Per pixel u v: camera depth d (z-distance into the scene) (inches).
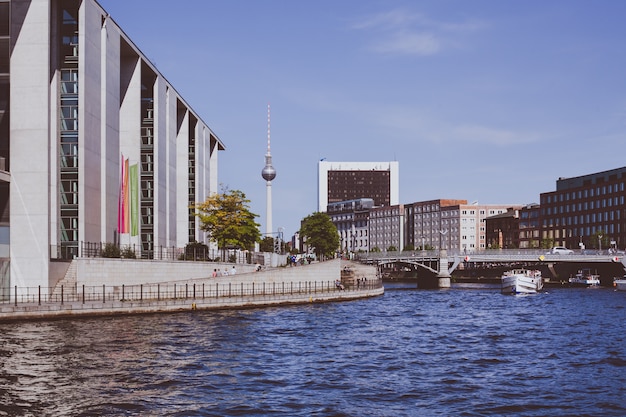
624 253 5280.5
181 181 4138.8
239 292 2738.7
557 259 5275.6
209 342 1640.0
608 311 2849.4
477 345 1705.2
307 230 6412.4
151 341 1617.9
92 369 1264.8
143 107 3437.5
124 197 2933.1
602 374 1298.0
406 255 5797.2
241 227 3841.0
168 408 1000.9
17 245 2317.9
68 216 2559.1
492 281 6963.6
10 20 2362.2
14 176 2336.4
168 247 3422.7
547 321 2385.6
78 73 2578.7
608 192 6958.7
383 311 2753.4
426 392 1131.9
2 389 1095.6
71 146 2573.8
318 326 2076.8
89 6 2625.5
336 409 1011.3
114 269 2466.8
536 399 1084.5
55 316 1999.3
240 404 1034.1
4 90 2396.7
